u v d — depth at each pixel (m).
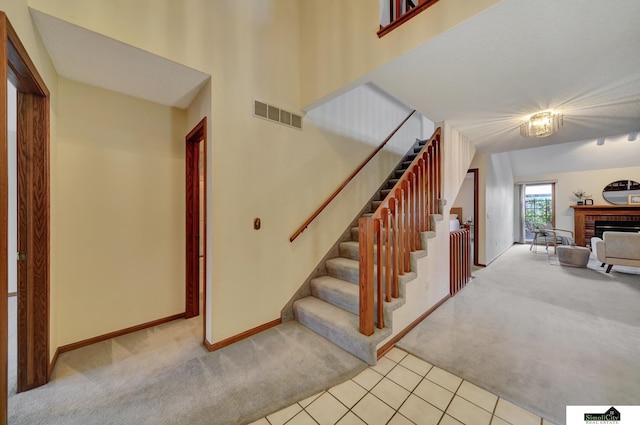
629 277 4.30
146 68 1.97
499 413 1.47
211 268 2.11
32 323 1.66
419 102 2.66
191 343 2.23
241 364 1.92
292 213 2.70
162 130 2.58
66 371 1.84
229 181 2.20
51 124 1.85
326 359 1.99
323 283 2.77
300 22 2.77
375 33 2.07
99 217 2.24
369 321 2.00
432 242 2.90
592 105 2.64
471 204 8.42
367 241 1.99
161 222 2.58
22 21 1.32
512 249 7.54
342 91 2.42
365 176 3.67
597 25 1.54
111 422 1.42
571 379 1.74
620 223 6.51
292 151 2.70
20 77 1.47
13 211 3.35
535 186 8.75
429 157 3.00
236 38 2.26
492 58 1.91
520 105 2.71
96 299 2.23
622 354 2.03
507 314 2.82
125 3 1.69
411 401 1.57
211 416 1.46
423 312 2.71
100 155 2.24
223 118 2.16
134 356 2.03
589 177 7.34
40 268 1.69
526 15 1.49
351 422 1.42
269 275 2.50
